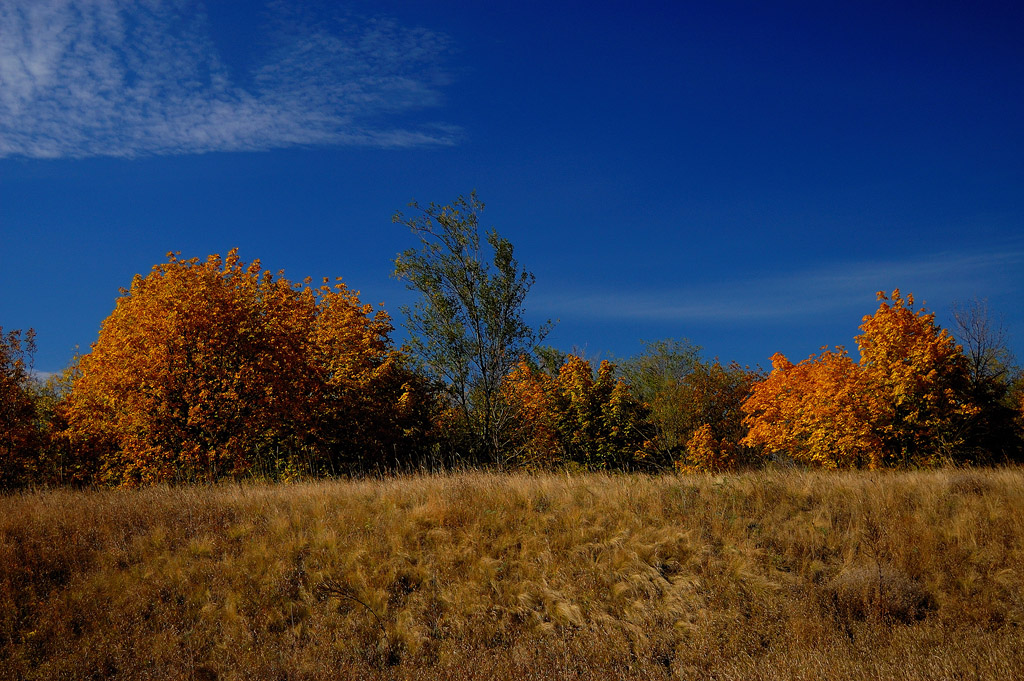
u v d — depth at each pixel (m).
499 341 22.91
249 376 22.59
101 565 10.59
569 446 29.50
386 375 27.36
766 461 15.95
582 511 12.07
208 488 14.80
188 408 22.38
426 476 14.95
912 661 7.61
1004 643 7.92
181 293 22.44
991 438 24.42
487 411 23.17
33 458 27.88
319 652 8.96
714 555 10.88
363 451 25.59
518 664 8.65
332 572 10.55
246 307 23.97
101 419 23.89
